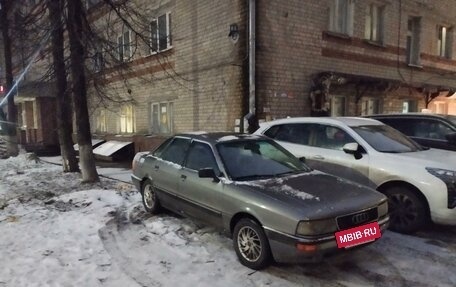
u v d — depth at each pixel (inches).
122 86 600.7
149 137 561.0
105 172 474.6
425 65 606.2
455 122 291.9
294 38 418.0
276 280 161.2
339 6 472.7
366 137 243.4
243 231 176.1
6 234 226.4
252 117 377.7
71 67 378.9
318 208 157.6
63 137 466.9
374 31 523.8
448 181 201.5
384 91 525.0
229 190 183.6
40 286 158.9
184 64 479.2
